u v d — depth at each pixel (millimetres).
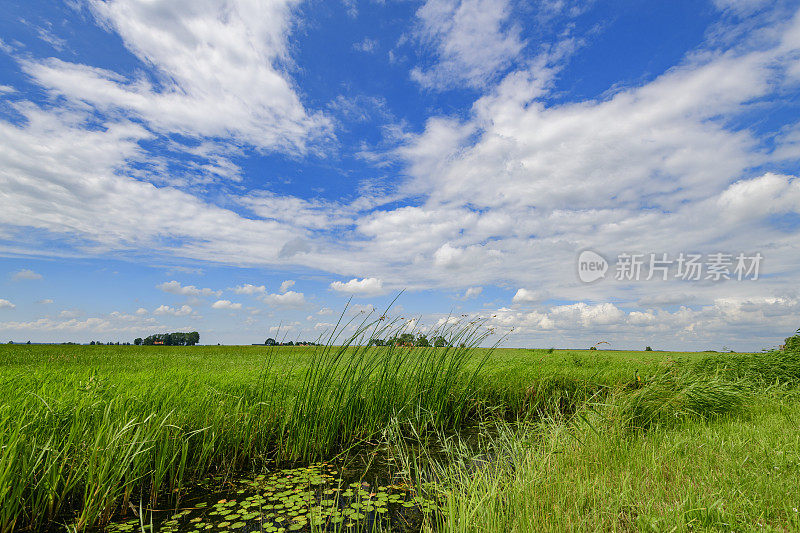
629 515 2268
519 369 7891
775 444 3428
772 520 2189
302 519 2703
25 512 2578
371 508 2871
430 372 5691
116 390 3828
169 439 3350
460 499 2551
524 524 2203
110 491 2721
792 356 7863
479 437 4688
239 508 2887
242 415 4059
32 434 2801
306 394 4289
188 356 13328
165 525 2633
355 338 4840
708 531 2033
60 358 11289
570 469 3064
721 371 7594
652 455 3207
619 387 5492
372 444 4465
